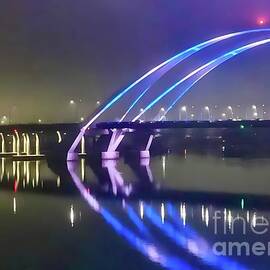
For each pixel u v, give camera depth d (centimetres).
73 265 2839
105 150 10750
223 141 13825
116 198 5272
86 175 7706
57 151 10494
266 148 12538
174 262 2862
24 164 10188
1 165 9931
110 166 9281
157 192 5731
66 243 3309
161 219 4062
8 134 12850
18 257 2992
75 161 10431
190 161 10600
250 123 7719
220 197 5250
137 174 7788
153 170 8475
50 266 2823
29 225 3881
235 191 5709
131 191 5822
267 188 5941
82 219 4103
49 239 3412
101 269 2764
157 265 2823
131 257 2962
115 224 3875
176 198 5225
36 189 6056
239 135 12900
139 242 3306
